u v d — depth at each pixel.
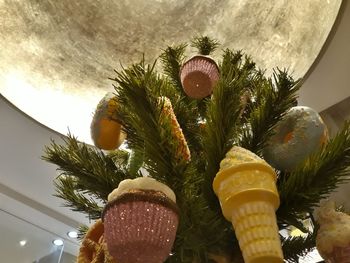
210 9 1.19
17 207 1.37
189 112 0.61
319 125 0.49
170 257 0.49
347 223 0.44
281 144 0.50
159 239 0.37
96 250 0.47
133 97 0.45
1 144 1.23
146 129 0.45
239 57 0.70
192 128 0.59
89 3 1.20
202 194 0.48
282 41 1.10
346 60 1.02
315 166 0.47
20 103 1.11
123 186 0.40
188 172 0.45
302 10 1.07
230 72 0.51
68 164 0.56
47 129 1.14
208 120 0.50
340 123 1.06
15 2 1.15
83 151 0.58
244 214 0.38
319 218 0.47
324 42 0.98
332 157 0.47
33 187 1.33
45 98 1.16
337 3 0.96
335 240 0.43
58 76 1.19
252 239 0.36
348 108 1.05
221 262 0.48
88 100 1.20
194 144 0.58
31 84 1.15
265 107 0.52
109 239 0.37
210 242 0.47
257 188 0.38
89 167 0.55
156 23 1.20
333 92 1.06
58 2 1.19
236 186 0.39
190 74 0.57
